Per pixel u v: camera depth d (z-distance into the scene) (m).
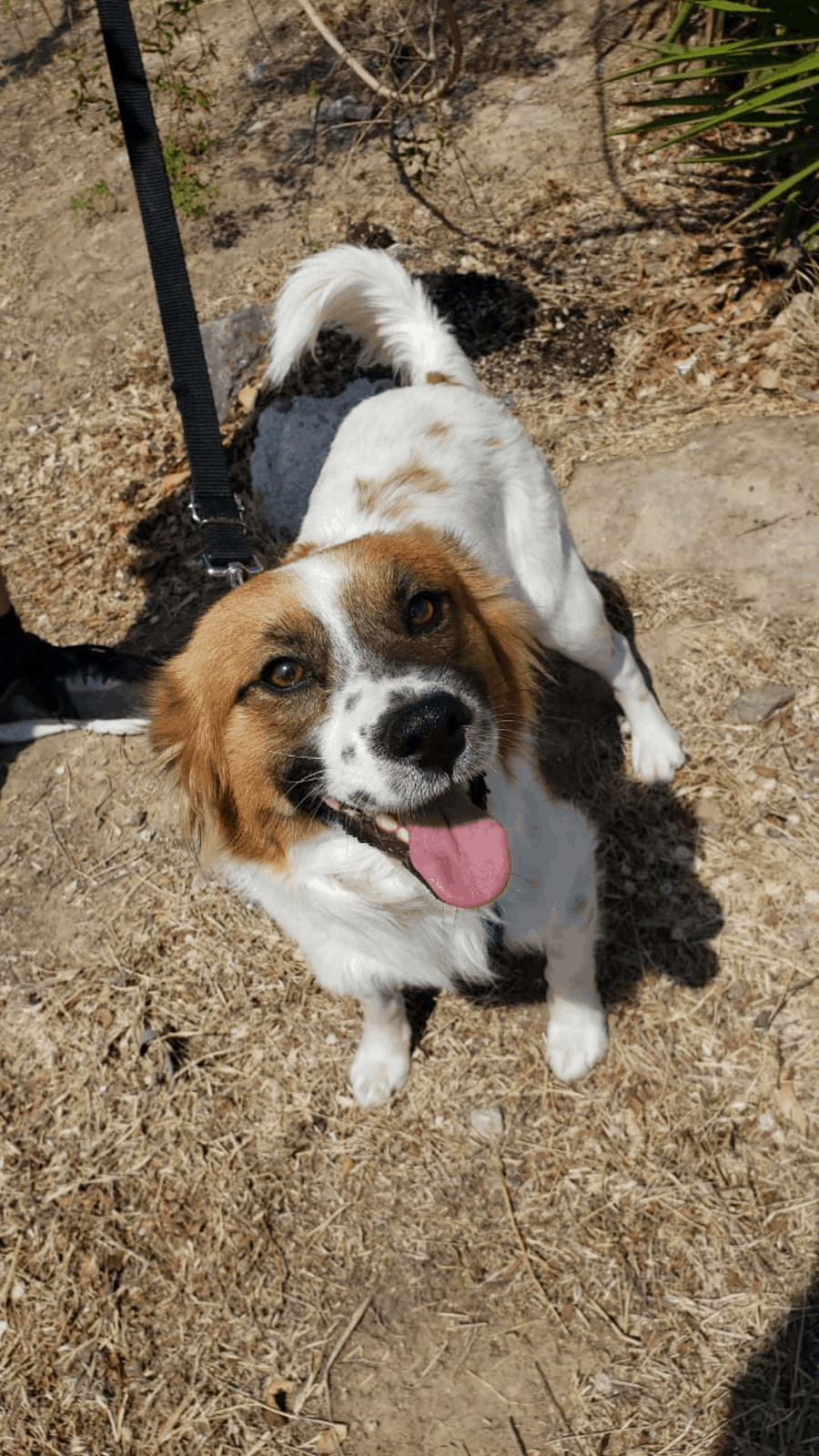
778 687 0.67
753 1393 0.48
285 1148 0.58
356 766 0.41
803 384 0.80
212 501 0.51
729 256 0.91
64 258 1.12
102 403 0.98
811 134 0.85
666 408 0.82
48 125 1.31
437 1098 0.59
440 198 1.03
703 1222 0.52
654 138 1.02
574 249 0.95
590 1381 0.49
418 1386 0.51
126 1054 0.62
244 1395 0.51
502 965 0.63
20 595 0.87
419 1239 0.55
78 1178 0.59
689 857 0.63
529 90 1.11
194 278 1.05
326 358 0.91
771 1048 0.57
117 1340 0.53
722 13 0.97
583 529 0.76
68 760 0.76
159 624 0.82
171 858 0.70
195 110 1.23
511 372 0.87
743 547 0.72
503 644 0.48
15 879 0.71
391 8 1.23
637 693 0.67
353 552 0.44
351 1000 0.63
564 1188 0.55
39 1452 0.51
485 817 0.44
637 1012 0.59
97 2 0.53
